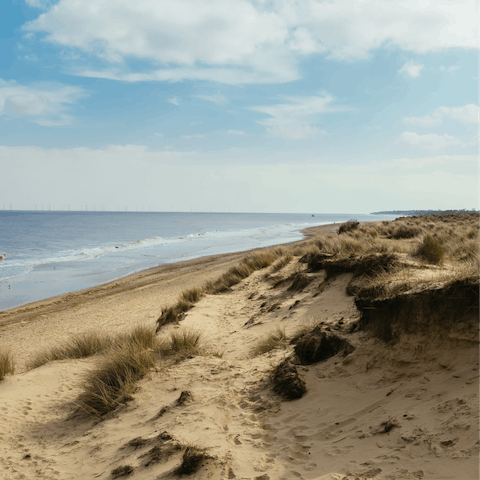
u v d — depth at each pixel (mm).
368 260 9727
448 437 3006
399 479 2744
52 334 14234
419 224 27500
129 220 172500
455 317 4281
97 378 6402
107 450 4395
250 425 4332
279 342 7305
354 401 4254
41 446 4898
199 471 3465
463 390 3537
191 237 68875
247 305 12727
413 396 3850
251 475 3318
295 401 4695
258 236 67875
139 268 33562
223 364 6574
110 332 12656
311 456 3459
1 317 18750
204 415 4680
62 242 63656
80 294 23172
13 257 43781
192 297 14758
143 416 5113
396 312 5000
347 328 6039
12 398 6449
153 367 6727
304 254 16953
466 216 42562
